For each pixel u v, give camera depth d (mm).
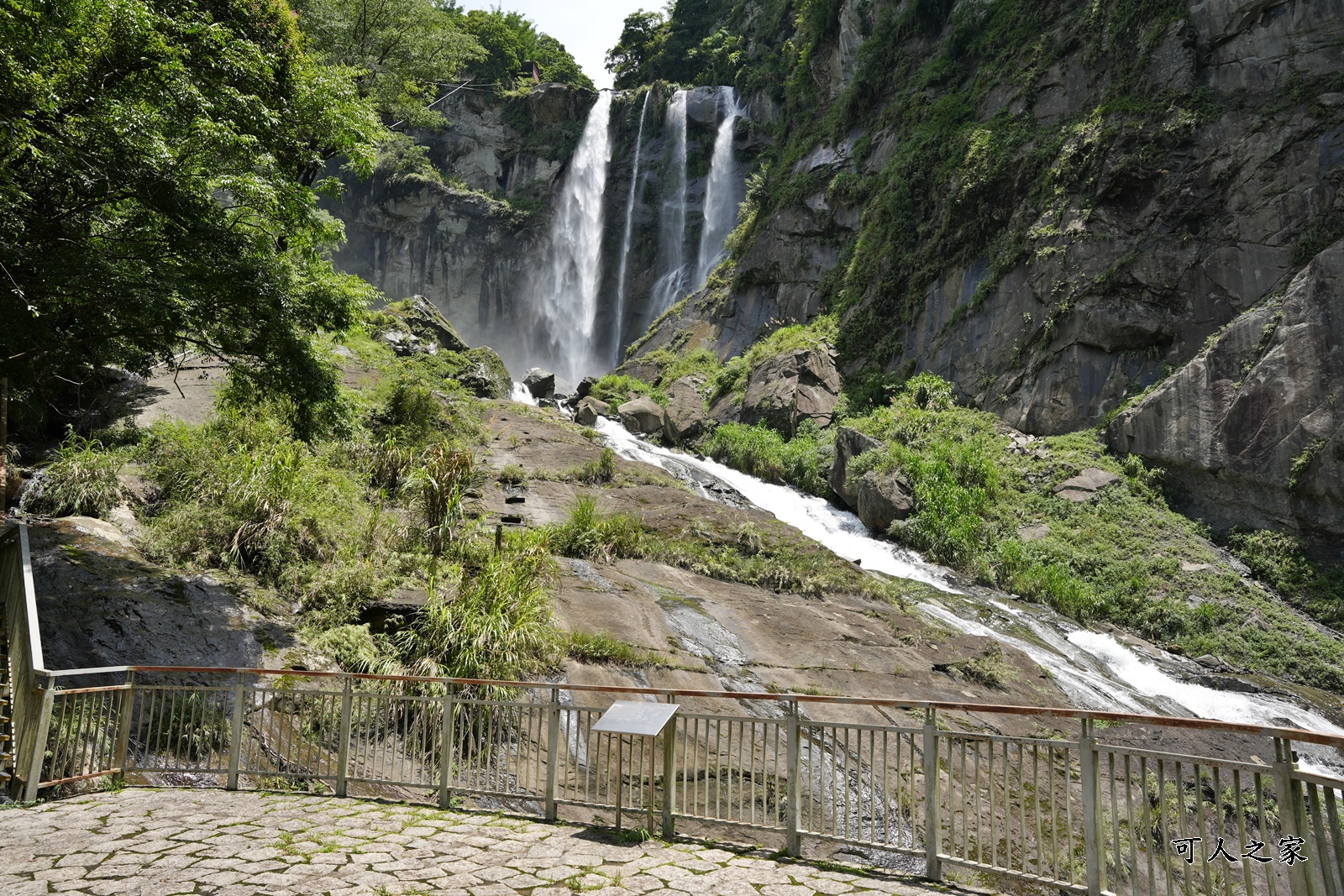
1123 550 21500
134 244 12156
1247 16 25672
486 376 29781
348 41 30906
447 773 7508
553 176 60625
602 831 6746
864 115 38812
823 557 18547
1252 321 22281
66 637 9797
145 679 9602
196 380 20531
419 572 13586
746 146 51062
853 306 34000
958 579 20781
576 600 14461
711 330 41094
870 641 15188
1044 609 19656
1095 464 24000
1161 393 23391
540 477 21062
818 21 44250
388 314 30016
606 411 33219
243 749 8898
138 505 13766
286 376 12836
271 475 14070
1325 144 23062
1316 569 20016
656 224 55531
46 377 16453
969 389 28562
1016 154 29469
